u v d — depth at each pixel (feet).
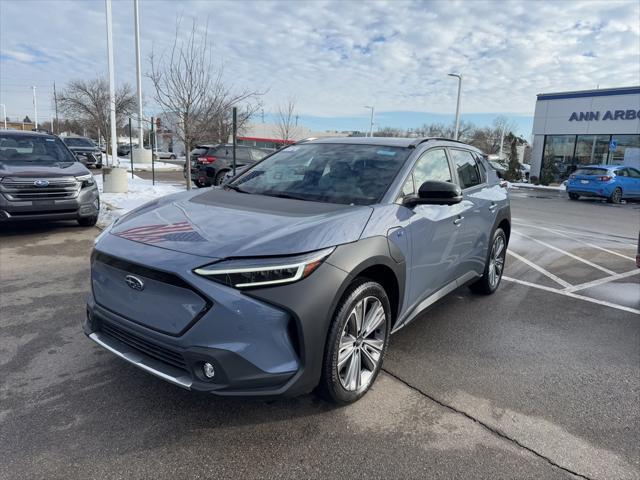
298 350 8.32
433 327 14.51
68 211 24.98
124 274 8.82
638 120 80.12
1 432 8.62
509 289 18.99
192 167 54.03
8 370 10.86
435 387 10.82
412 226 10.96
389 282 10.66
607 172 59.62
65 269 18.97
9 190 23.04
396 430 9.12
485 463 8.29
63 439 8.50
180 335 8.11
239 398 8.01
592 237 33.01
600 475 8.12
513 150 104.12
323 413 9.57
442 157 13.75
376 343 10.26
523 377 11.51
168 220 9.85
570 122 89.20
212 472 7.82
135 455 8.16
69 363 11.27
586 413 10.02
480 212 15.16
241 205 10.68
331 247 8.71
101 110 84.74
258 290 7.89
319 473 7.89
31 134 28.14
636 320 15.87
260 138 160.45
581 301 17.72
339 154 13.01
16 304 15.02
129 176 66.13
